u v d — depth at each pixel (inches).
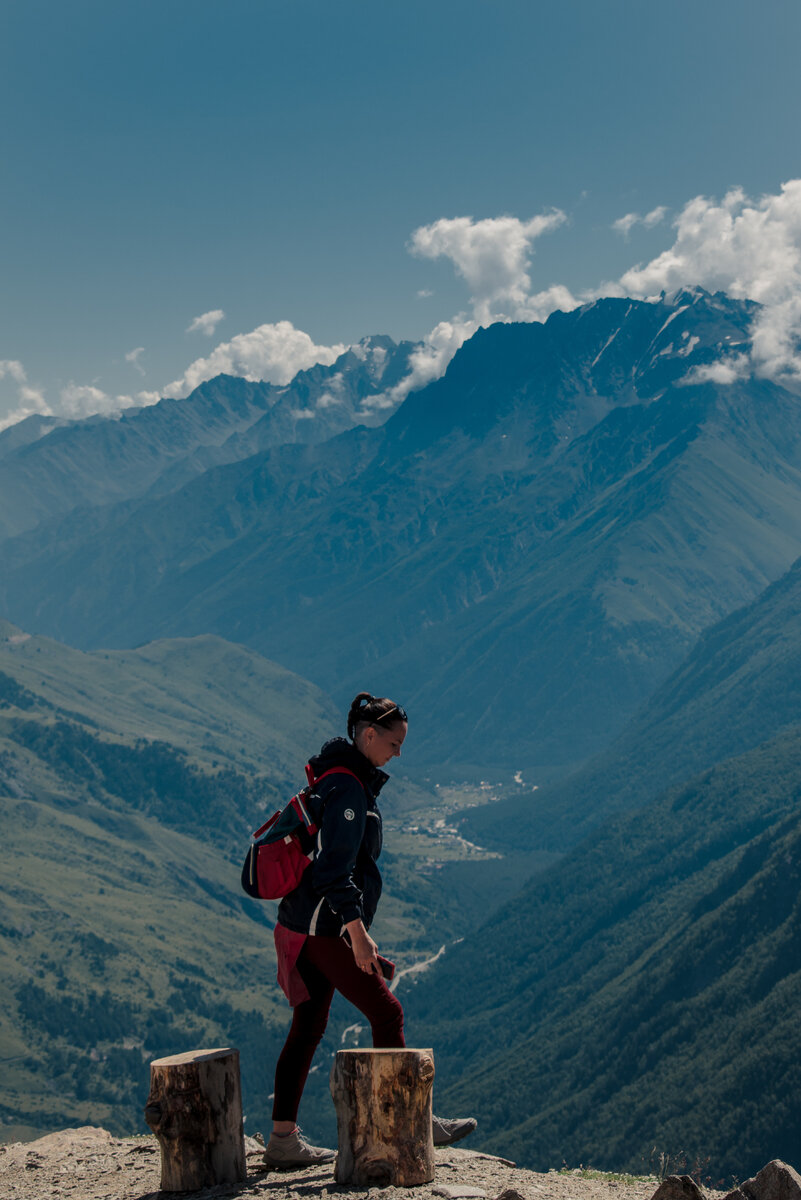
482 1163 391.5
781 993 7652.6
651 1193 352.2
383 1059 329.4
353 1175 331.6
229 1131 350.3
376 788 342.6
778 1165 306.3
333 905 321.1
